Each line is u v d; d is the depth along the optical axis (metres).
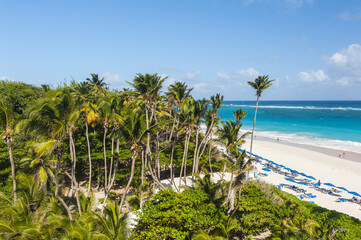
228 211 19.92
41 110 15.72
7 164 23.47
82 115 29.70
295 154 56.34
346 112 175.38
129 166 31.22
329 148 62.03
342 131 88.06
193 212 17.12
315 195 32.75
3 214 15.16
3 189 20.92
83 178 33.16
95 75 53.22
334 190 34.69
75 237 13.32
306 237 15.52
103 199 23.55
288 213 20.84
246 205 20.34
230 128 25.52
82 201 19.92
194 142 41.47
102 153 28.86
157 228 15.93
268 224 20.41
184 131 29.64
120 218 17.53
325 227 18.00
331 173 42.38
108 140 31.25
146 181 29.11
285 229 17.42
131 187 30.41
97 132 33.22
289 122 121.38
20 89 46.03
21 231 13.20
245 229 19.50
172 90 33.84
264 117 149.50
